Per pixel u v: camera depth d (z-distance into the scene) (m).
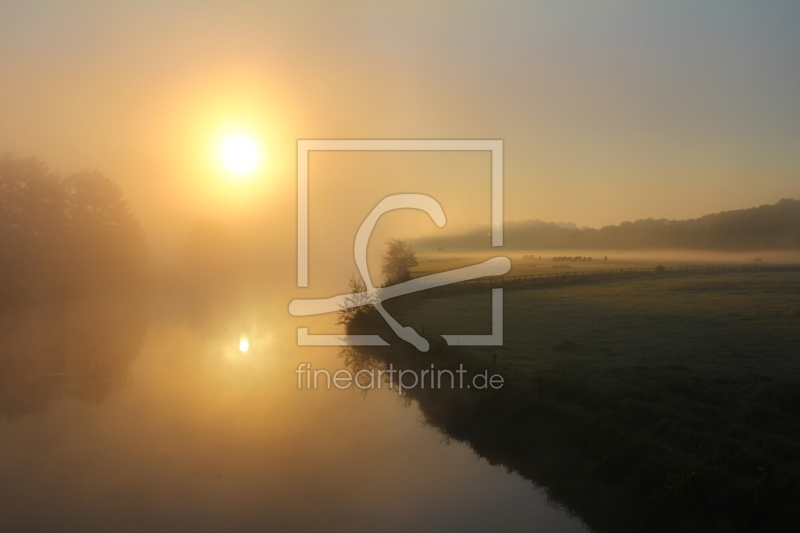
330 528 14.25
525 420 19.42
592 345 31.70
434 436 20.66
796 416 18.22
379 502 15.48
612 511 13.85
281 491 16.27
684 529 12.20
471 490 16.28
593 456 16.05
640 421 17.75
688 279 67.25
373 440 20.41
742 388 22.00
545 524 14.21
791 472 13.35
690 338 33.72
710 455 14.71
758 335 34.47
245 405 24.81
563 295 56.09
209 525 14.27
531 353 29.61
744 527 11.84
